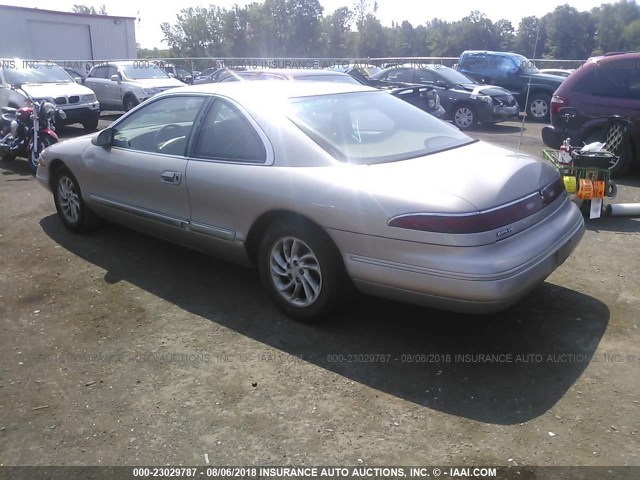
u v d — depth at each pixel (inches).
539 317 152.2
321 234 139.0
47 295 171.5
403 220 123.8
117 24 991.0
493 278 118.3
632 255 196.9
